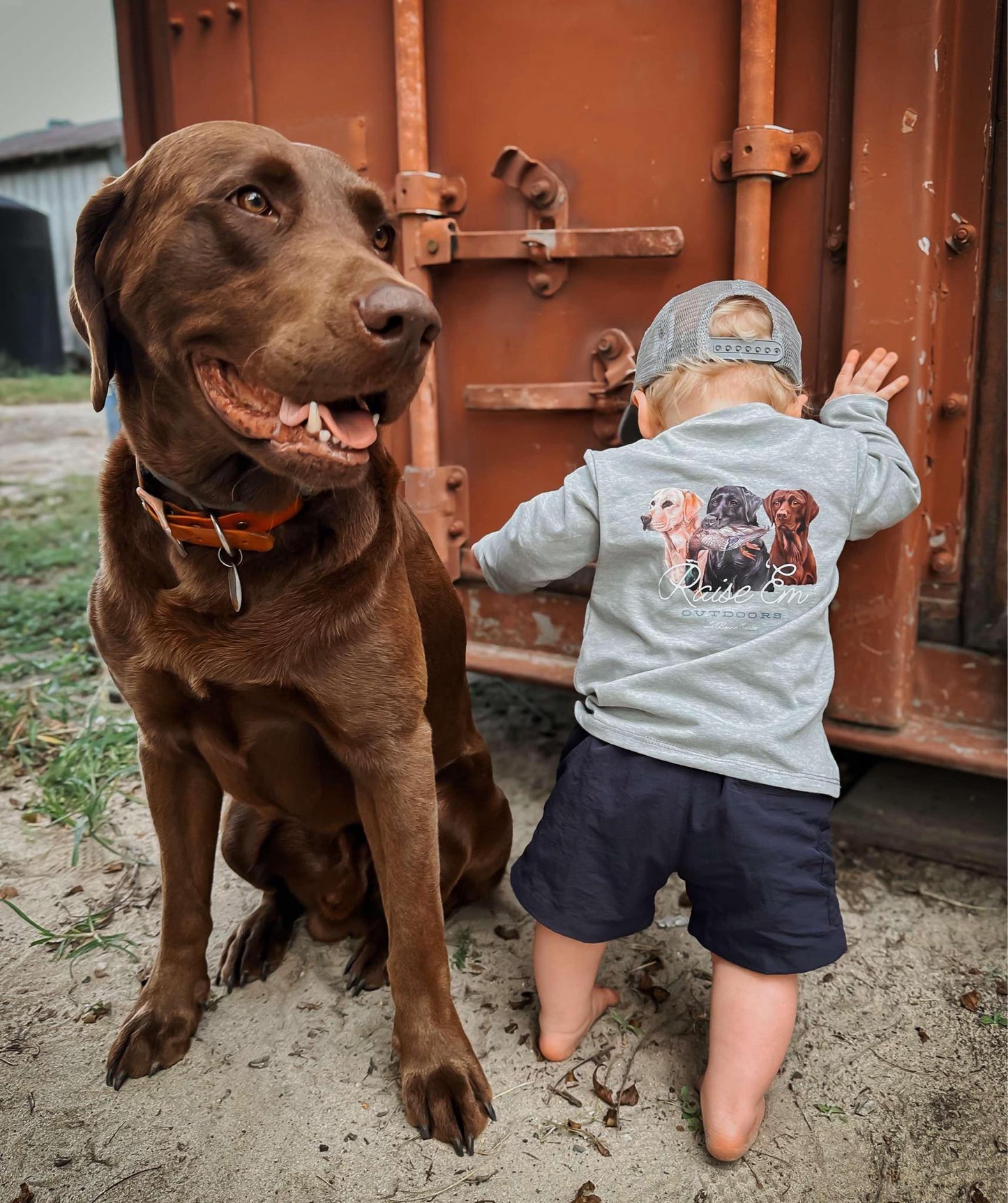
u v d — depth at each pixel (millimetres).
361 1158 1620
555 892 1750
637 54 2301
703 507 1750
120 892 2354
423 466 2674
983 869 2428
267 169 1455
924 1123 1706
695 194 2309
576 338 2506
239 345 1465
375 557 1691
